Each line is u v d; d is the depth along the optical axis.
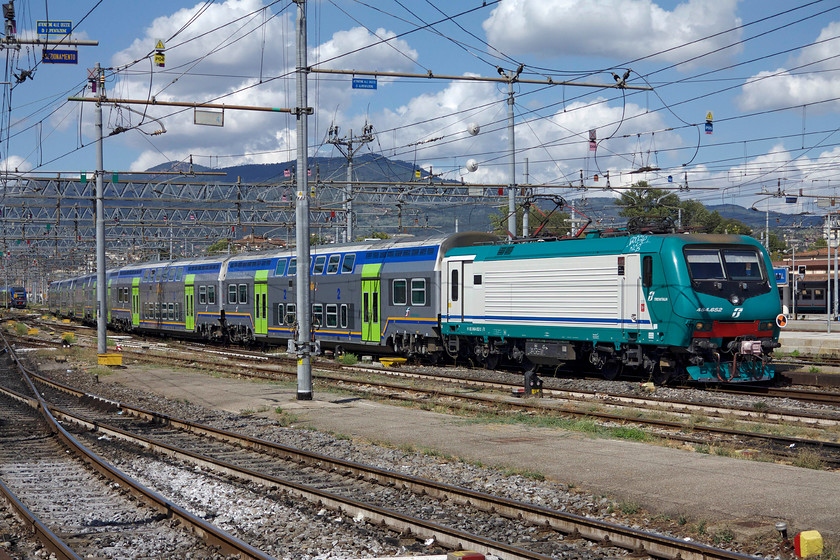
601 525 8.59
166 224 56.22
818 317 60.28
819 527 8.41
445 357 29.23
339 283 32.12
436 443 14.02
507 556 8.01
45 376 29.73
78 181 44.38
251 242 53.25
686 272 20.41
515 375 24.88
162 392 23.47
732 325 20.72
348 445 14.30
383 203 45.94
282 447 13.77
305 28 19.50
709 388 21.23
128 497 11.09
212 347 40.44
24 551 8.75
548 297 23.64
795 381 22.56
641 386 20.97
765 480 10.52
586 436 14.30
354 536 9.04
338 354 32.47
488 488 10.88
